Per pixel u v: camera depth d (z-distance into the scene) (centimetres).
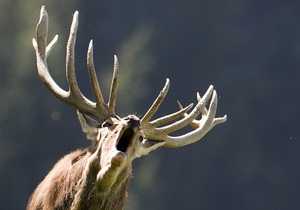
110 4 8862
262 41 8800
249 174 7788
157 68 8506
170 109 8275
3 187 7419
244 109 8250
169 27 8856
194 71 8650
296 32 8719
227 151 7856
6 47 8469
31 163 7706
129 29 8862
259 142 8106
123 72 8288
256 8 9025
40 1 8762
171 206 7538
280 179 7819
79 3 8800
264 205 7681
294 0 8962
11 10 8700
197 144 7756
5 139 7788
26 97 8138
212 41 8812
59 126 7888
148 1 9019
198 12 8962
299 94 8412
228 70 8606
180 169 7650
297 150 8069
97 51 8669
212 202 7650
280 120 8250
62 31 8475
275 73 8506
